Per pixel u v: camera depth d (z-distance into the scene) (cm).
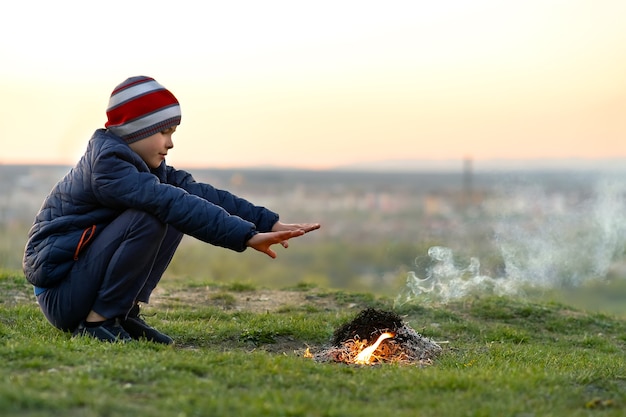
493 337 766
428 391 479
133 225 551
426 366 579
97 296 565
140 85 568
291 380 480
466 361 598
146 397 431
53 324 586
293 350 645
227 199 607
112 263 555
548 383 509
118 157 553
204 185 613
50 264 560
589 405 473
